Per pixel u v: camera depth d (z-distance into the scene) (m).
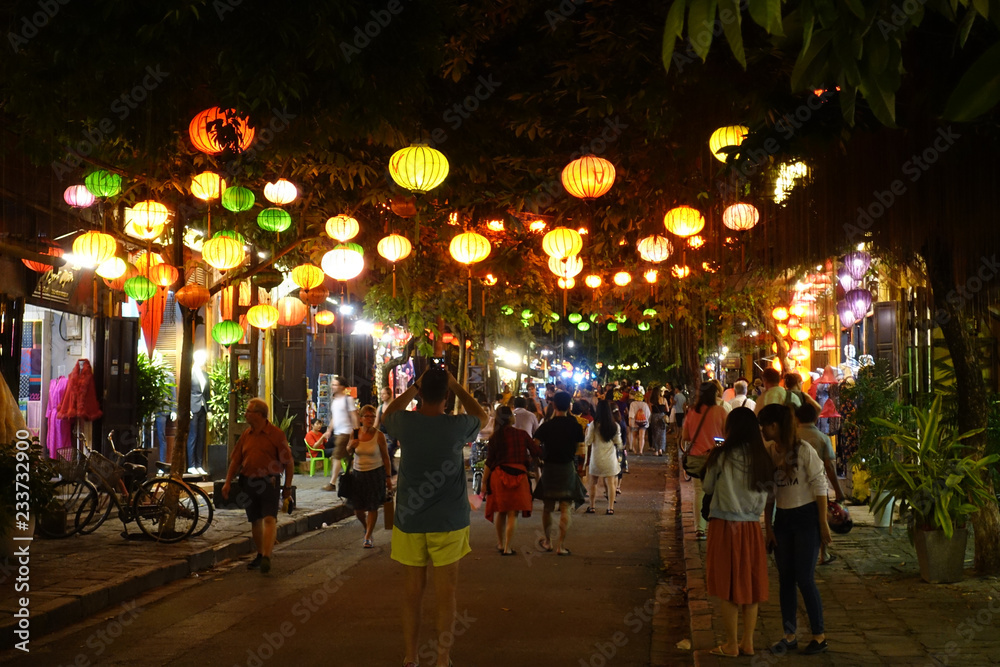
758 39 8.91
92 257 11.72
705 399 12.99
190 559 10.86
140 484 12.41
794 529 6.77
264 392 24.16
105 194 12.03
